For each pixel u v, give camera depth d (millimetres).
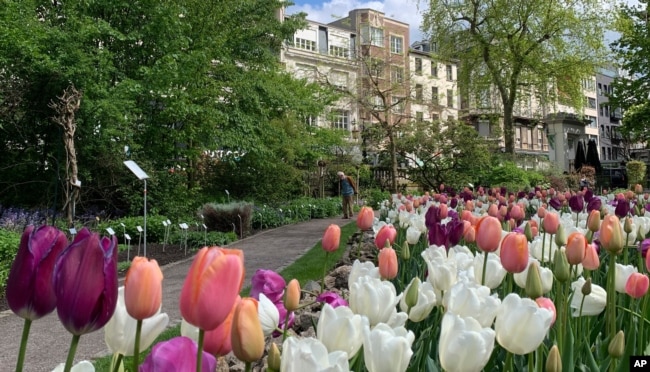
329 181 27594
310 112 21656
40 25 13344
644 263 3604
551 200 7422
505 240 2037
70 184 12180
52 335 5137
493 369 2184
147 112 15508
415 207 8391
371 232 10477
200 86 16531
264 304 1793
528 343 1422
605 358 2273
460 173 24484
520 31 30703
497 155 25766
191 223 14367
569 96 32562
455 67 54938
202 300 1020
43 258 1050
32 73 12992
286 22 21062
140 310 1074
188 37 16453
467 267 2572
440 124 25219
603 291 2303
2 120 13367
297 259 9078
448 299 1762
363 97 26734
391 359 1253
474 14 30312
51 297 1064
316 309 4461
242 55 20031
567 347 1947
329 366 1062
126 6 15086
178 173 16250
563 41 29703
